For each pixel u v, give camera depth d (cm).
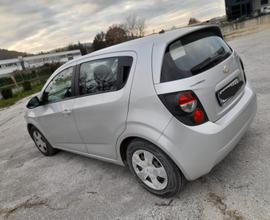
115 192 314
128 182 328
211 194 269
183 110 234
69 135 385
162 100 241
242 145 344
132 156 288
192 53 267
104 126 308
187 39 276
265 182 267
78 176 375
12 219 312
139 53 267
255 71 741
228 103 273
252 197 252
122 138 289
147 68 256
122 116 278
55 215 300
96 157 358
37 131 473
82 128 347
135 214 270
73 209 303
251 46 1353
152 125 250
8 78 3275
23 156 516
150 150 263
